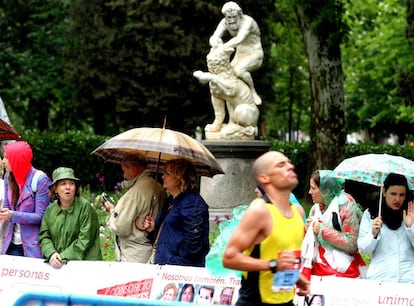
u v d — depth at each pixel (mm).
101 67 38750
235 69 20219
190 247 9883
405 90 35094
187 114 38250
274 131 64812
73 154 31375
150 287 10039
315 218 10188
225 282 9805
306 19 26000
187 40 36719
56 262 10297
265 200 6926
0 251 11047
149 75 37625
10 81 43000
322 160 27719
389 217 9812
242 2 36719
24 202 10578
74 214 10523
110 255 15203
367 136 63750
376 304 9602
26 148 10633
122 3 36969
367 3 29969
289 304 7031
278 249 6828
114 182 31719
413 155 31594
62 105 45188
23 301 7527
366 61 44875
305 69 48375
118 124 39719
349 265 10094
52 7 43156
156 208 10688
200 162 10344
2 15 43219
